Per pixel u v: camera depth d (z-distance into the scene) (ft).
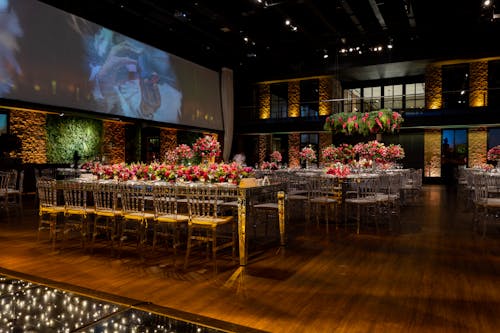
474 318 8.73
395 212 24.68
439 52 46.47
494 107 43.93
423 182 51.29
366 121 23.91
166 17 42.01
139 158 44.32
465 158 49.19
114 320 7.59
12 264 13.20
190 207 13.20
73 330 7.11
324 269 12.67
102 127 42.73
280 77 55.67
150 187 14.67
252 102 59.72
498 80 46.47
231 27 43.47
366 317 8.81
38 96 31.32
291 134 57.77
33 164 33.81
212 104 53.52
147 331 7.13
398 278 11.66
